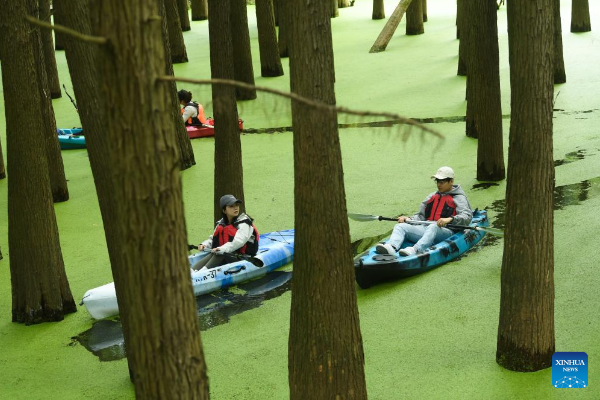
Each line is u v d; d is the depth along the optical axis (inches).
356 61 1647.4
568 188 845.8
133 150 239.0
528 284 491.5
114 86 236.5
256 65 1667.1
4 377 577.9
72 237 846.5
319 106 238.7
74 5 463.5
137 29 233.1
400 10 1742.1
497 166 901.2
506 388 491.8
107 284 666.8
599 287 612.4
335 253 398.9
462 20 1395.2
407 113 1219.9
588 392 478.9
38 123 636.1
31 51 618.8
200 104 1248.2
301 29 374.6
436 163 981.2
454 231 731.4
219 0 703.1
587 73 1348.4
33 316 658.2
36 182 642.2
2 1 608.7
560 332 550.9
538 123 458.3
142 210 242.2
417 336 574.9
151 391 254.7
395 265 666.2
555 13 1275.8
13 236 650.2
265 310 649.6
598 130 1045.8
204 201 924.0
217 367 560.7
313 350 406.9
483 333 568.7
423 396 494.6
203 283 682.2
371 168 984.3
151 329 250.2
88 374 574.2
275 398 514.6
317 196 392.2
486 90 881.5
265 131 1207.6
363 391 419.8
